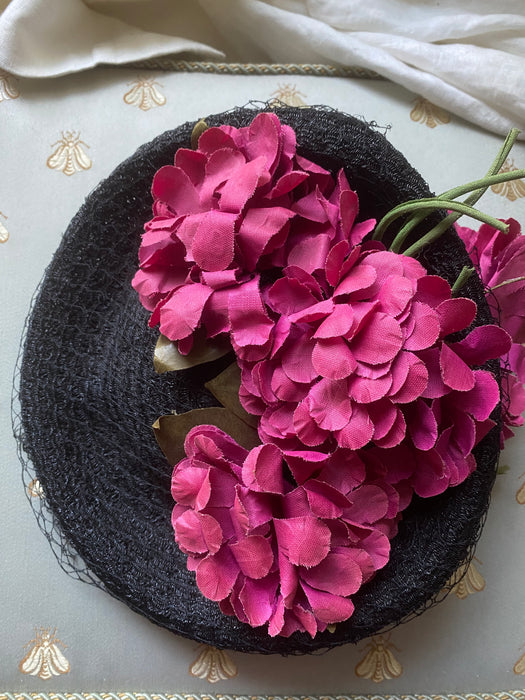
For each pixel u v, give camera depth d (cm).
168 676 48
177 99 53
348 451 37
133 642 48
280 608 37
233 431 40
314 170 39
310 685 48
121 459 44
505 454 50
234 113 44
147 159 44
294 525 36
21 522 49
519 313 45
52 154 52
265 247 37
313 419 36
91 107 53
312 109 43
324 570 37
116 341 44
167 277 39
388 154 42
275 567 38
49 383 44
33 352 45
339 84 54
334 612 37
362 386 35
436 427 37
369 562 38
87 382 44
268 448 37
